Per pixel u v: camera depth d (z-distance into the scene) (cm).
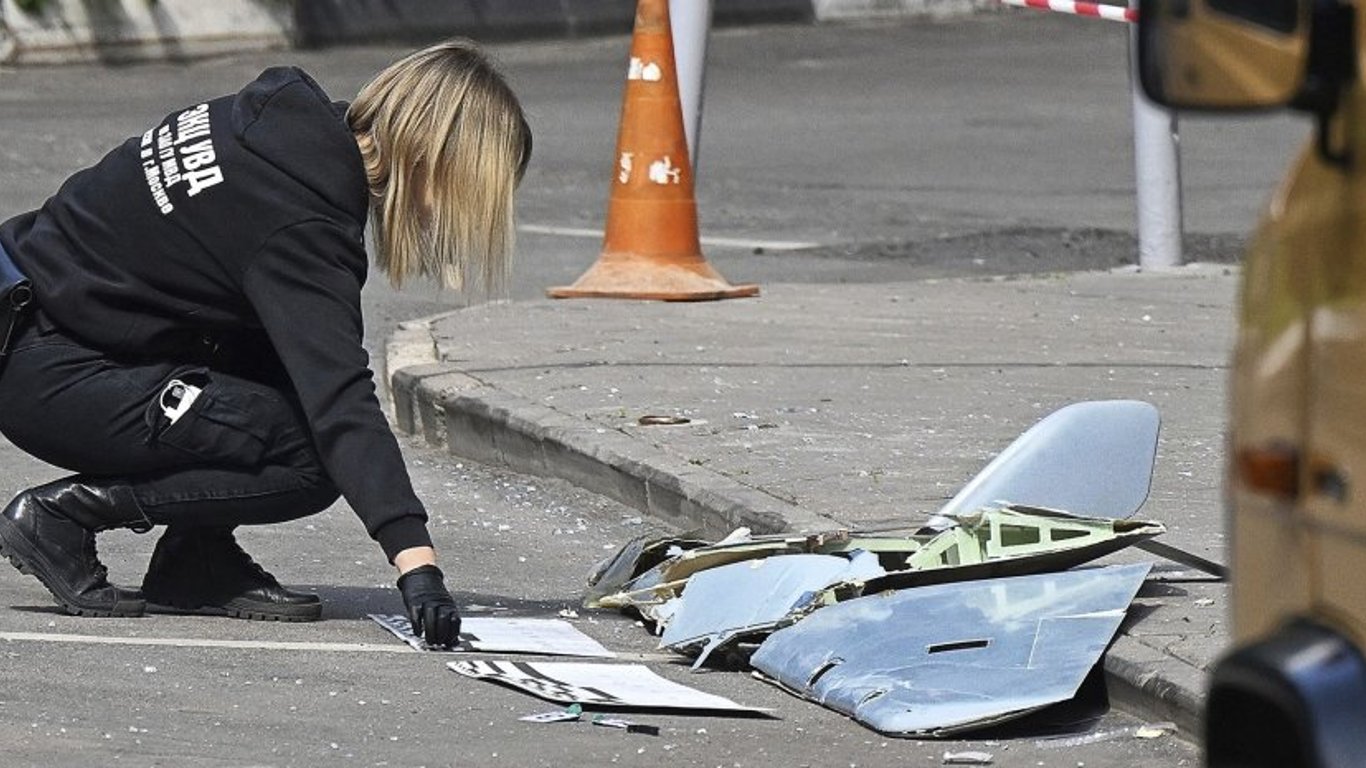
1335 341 950
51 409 1780
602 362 2883
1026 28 10388
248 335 1809
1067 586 1689
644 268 3478
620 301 3444
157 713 1578
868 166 5778
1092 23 10638
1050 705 1566
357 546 2198
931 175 5625
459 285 1780
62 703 1588
